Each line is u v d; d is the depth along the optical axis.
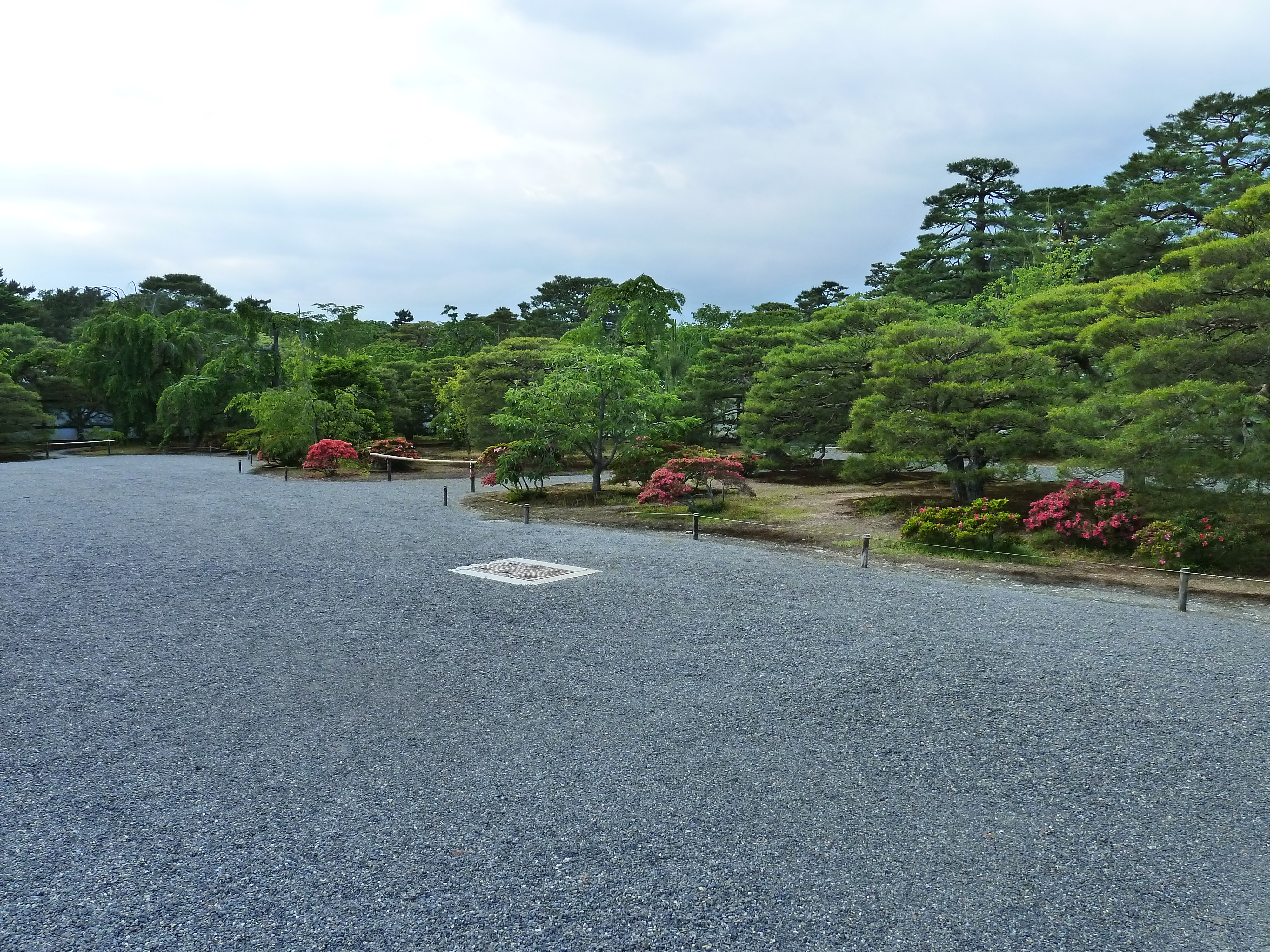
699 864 4.01
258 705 6.18
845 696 6.38
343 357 44.47
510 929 3.49
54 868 3.96
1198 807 4.67
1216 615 9.23
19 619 8.71
